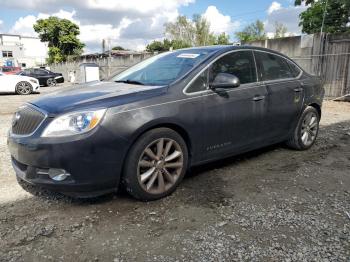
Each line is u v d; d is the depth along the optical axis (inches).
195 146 146.3
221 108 152.1
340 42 462.9
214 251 102.5
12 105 450.9
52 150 116.5
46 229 115.5
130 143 125.5
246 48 174.4
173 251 102.9
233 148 163.8
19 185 153.1
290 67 198.4
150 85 147.1
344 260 97.4
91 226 117.4
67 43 1980.8
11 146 132.1
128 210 128.7
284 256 99.7
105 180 123.6
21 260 99.0
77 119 118.6
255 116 168.6
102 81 177.2
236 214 125.3
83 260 99.1
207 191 146.0
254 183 155.4
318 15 883.4
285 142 207.5
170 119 134.1
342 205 132.8
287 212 126.8
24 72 986.1
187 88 143.5
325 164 183.0
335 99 472.4
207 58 156.6
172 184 140.4
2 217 123.8
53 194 143.2
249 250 102.8
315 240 107.9
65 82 1302.9
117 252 102.7
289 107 188.9
